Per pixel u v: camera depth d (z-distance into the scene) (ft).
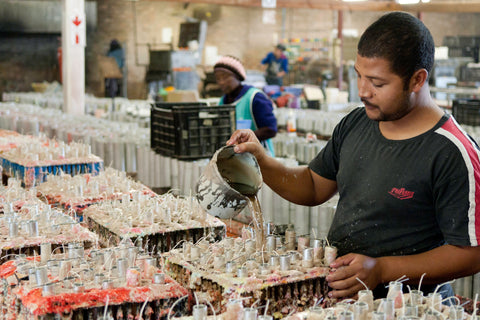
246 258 7.14
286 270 6.73
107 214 9.53
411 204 6.41
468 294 10.63
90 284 6.40
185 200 10.08
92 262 7.02
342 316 5.02
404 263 6.29
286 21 61.46
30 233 8.35
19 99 38.60
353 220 6.86
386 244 6.63
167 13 57.62
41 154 13.80
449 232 6.15
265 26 61.52
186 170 15.84
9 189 10.93
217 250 7.27
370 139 6.82
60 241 8.27
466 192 6.06
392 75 6.02
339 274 6.27
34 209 9.34
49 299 5.89
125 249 7.21
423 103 6.41
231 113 16.42
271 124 16.15
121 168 18.40
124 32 56.13
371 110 6.33
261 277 6.56
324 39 54.65
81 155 14.34
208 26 59.82
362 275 6.23
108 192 11.23
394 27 6.00
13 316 6.36
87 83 55.42
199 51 48.62
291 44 54.80
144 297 6.17
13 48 51.06
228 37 60.75
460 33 62.18
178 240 8.98
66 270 6.55
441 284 6.16
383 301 5.31
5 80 51.49
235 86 16.52
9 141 16.55
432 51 6.18
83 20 26.71
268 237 7.41
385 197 6.53
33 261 7.22
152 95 45.27
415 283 6.35
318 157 7.73
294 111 29.55
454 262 6.11
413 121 6.45
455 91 34.58
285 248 7.55
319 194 7.73
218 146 16.67
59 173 13.71
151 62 46.85
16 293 6.23
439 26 61.52
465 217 6.06
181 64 46.73
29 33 50.57
